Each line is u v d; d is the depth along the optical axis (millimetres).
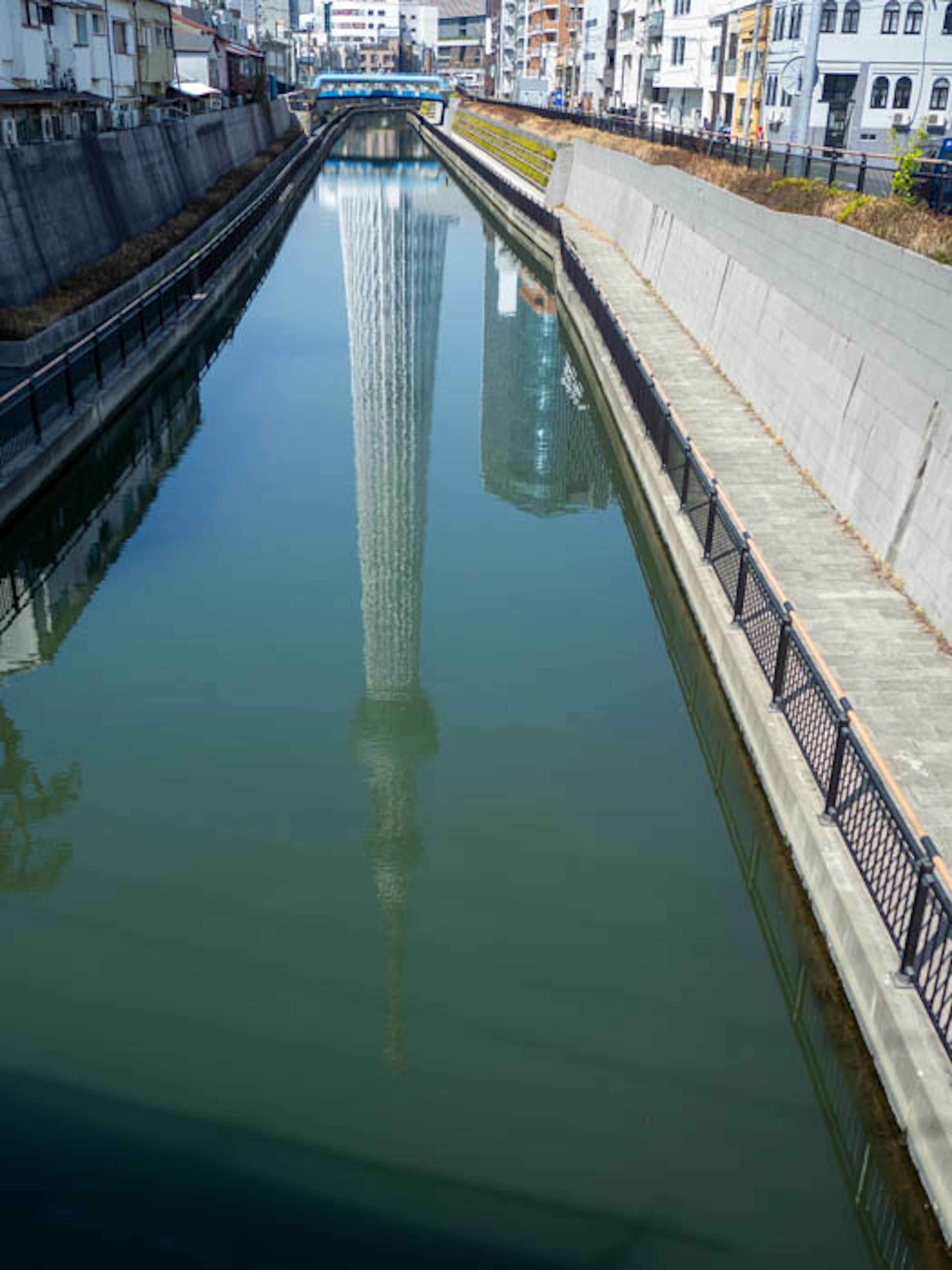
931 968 6172
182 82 65562
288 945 8445
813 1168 6555
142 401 23234
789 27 38031
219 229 41625
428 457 21406
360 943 8461
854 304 14602
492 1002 7852
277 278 41781
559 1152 6629
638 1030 7594
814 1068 7262
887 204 16641
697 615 12633
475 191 72188
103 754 11109
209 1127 6773
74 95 34625
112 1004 7816
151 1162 6512
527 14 124625
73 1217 6156
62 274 27453
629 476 18875
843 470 13883
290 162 72500
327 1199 6273
